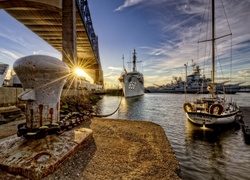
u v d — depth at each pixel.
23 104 7.86
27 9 17.73
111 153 2.03
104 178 1.44
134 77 52.06
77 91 17.36
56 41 33.53
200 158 6.92
